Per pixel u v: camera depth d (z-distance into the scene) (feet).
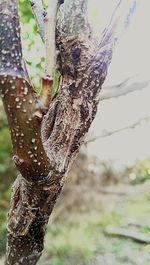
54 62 0.42
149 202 2.71
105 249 1.99
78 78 0.49
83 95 0.48
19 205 0.48
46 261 1.76
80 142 0.48
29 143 0.38
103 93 1.30
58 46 0.49
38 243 0.51
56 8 0.44
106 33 0.49
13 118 0.37
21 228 0.49
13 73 0.36
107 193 2.68
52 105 0.49
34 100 0.37
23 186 0.46
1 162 1.88
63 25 0.50
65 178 0.47
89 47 0.49
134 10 0.51
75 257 1.84
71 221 2.16
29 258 0.51
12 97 0.37
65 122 0.47
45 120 0.48
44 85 0.38
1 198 1.84
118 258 1.90
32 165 0.40
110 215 2.45
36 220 0.48
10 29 0.37
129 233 2.21
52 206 0.47
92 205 2.42
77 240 1.99
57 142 0.47
